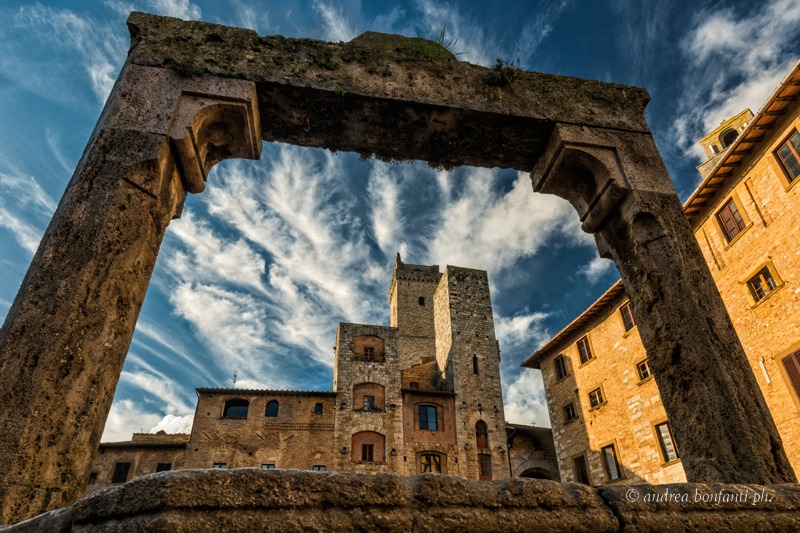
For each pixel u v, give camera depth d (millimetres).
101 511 2271
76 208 4633
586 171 6797
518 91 6957
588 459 22969
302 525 2248
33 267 4301
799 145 13523
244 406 31266
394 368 34594
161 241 5414
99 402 4164
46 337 3957
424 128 6730
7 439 3496
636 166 6508
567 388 25438
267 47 6418
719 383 4824
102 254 4496
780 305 14133
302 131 6719
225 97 5816
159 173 5215
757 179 14969
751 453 4398
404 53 6910
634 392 20688
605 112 7094
